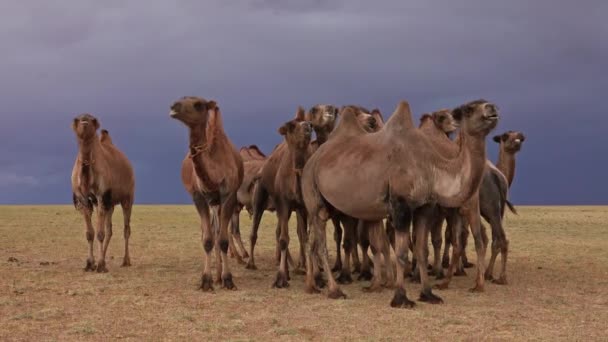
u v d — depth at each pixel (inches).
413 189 412.8
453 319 379.9
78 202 601.6
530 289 494.6
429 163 418.3
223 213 489.1
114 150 633.6
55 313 400.2
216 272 562.6
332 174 441.4
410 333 349.7
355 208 437.4
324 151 459.5
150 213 1952.5
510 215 1836.9
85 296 462.3
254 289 496.4
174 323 374.9
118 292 479.2
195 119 453.4
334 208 482.0
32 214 1753.2
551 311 409.4
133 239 960.9
